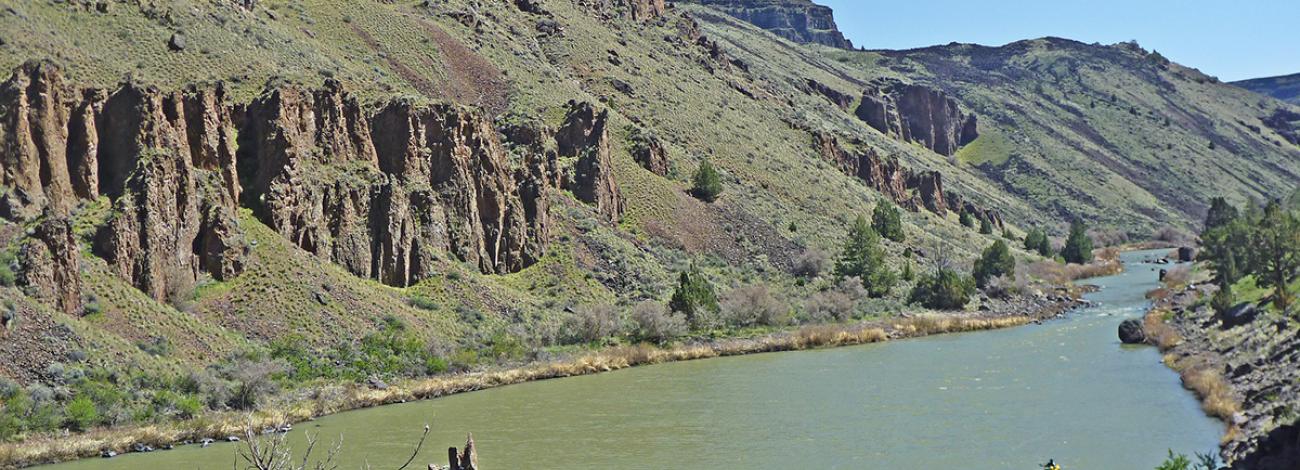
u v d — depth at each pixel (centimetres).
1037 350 7800
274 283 7125
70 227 6072
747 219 12119
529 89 13100
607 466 4516
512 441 5012
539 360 7444
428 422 5522
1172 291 11212
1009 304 10956
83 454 4725
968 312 10369
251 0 11044
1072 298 11600
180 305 6594
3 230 6134
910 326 9306
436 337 7431
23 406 4941
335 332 6956
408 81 12088
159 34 8856
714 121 15612
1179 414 5169
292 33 11150
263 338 6656
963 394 5988
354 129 8662
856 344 8625
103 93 7406
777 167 14662
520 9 17150
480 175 9275
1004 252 11950
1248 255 9319
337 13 12838
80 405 5047
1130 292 12200
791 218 12838
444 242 8750
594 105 12388
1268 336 6028
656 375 7112
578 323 8262
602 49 16650
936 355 7719
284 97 8169
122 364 5606
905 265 12325
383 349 6912
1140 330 7981
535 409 5862
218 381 5759
